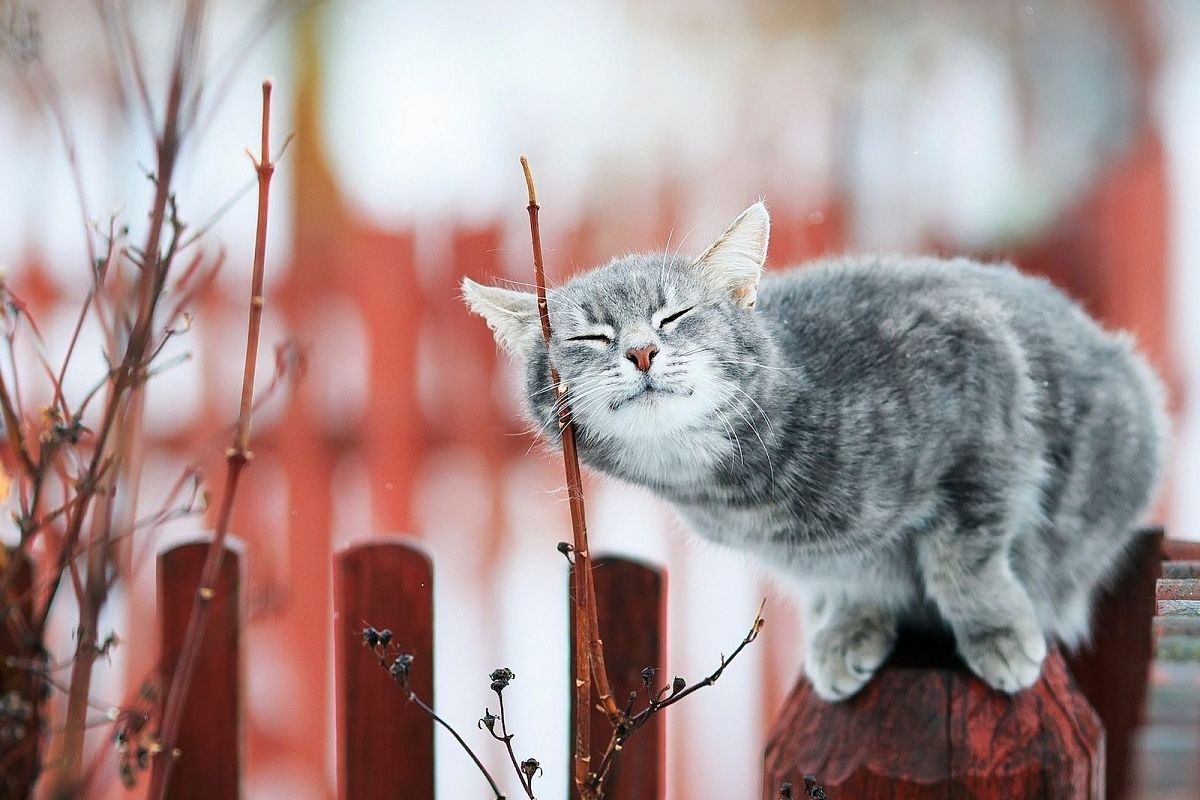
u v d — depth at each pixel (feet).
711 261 21.29
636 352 20.15
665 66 48.08
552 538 33.76
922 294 22.06
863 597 22.48
